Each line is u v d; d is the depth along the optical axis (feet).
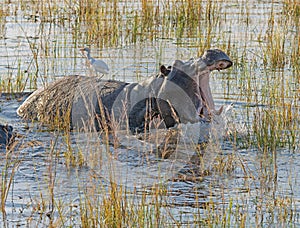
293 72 174.50
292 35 219.41
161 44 193.16
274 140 119.34
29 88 162.81
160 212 91.45
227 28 233.35
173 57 186.91
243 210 93.66
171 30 227.81
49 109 140.67
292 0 258.98
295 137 127.03
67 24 240.12
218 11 258.57
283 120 133.90
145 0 243.19
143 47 200.03
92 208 88.48
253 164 113.91
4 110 147.64
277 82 160.35
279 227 87.86
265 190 101.60
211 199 96.02
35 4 278.05
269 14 258.98
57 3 279.49
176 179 107.04
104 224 85.66
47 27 235.20
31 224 88.33
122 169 110.93
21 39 215.92
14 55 194.08
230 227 87.56
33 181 105.60
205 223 88.74
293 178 106.93
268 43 197.77
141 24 226.99
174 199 98.12
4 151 119.34
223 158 114.83
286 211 91.61
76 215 91.45
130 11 256.52
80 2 249.75
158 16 240.53
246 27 235.61
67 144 119.24
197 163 114.62
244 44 208.54
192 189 102.58
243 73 173.17
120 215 86.38
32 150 120.67
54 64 182.39
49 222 87.81
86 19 235.81
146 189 101.71
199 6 245.04
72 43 209.26
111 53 193.47
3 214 91.81
